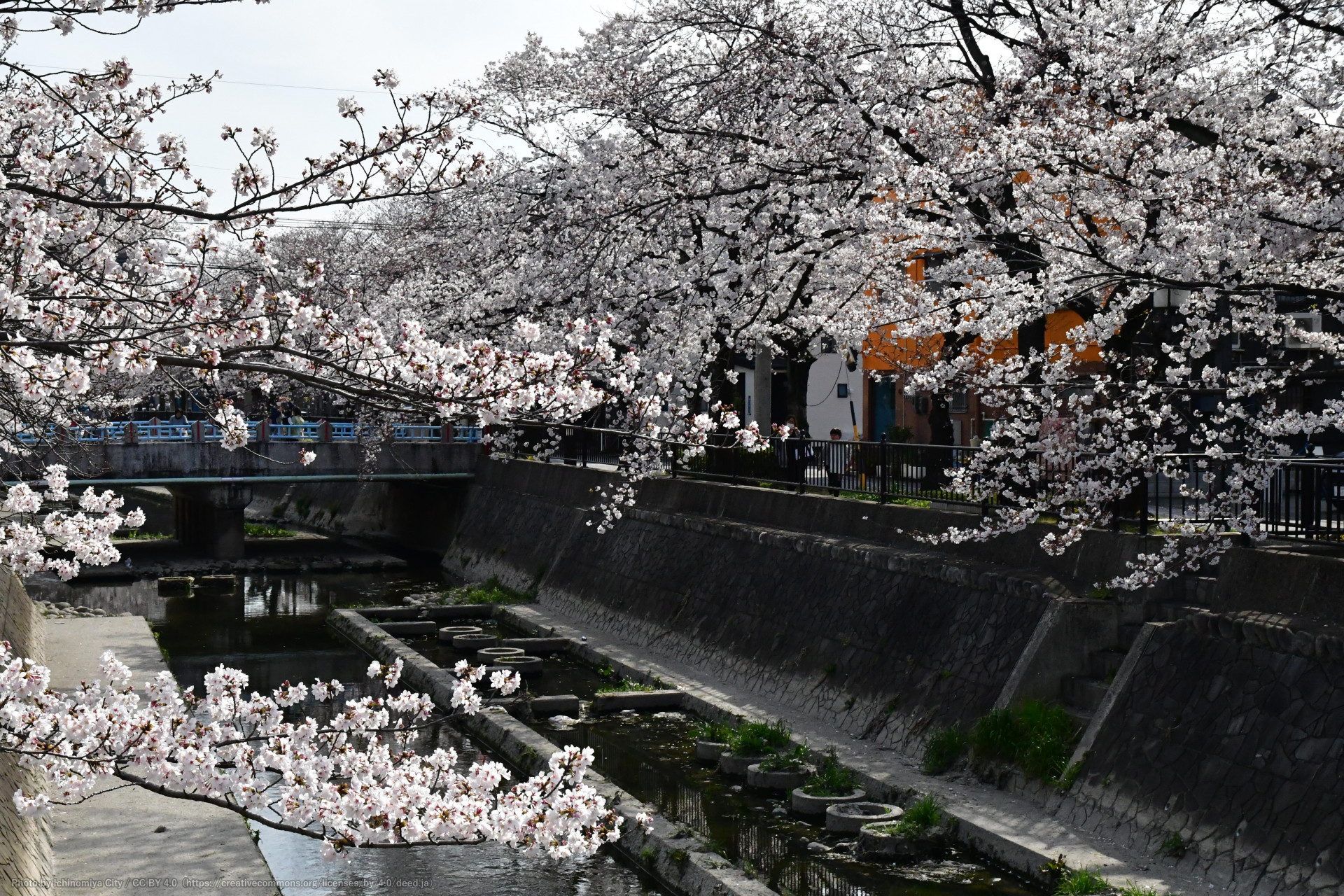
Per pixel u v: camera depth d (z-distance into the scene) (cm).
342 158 655
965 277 1455
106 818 1162
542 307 1925
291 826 612
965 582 1459
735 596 1948
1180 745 1078
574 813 629
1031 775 1202
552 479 3055
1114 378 1333
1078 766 1155
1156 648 1170
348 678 2062
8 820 925
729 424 739
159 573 3319
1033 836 1086
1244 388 1243
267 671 2130
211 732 607
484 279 2056
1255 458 1134
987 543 1513
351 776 646
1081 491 1245
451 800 641
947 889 1042
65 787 580
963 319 1279
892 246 1661
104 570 3291
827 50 1678
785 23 1742
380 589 3148
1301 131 1352
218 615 2769
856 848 1150
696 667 1922
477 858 1212
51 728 568
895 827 1149
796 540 1836
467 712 705
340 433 3462
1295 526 1174
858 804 1235
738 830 1221
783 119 1767
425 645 2303
